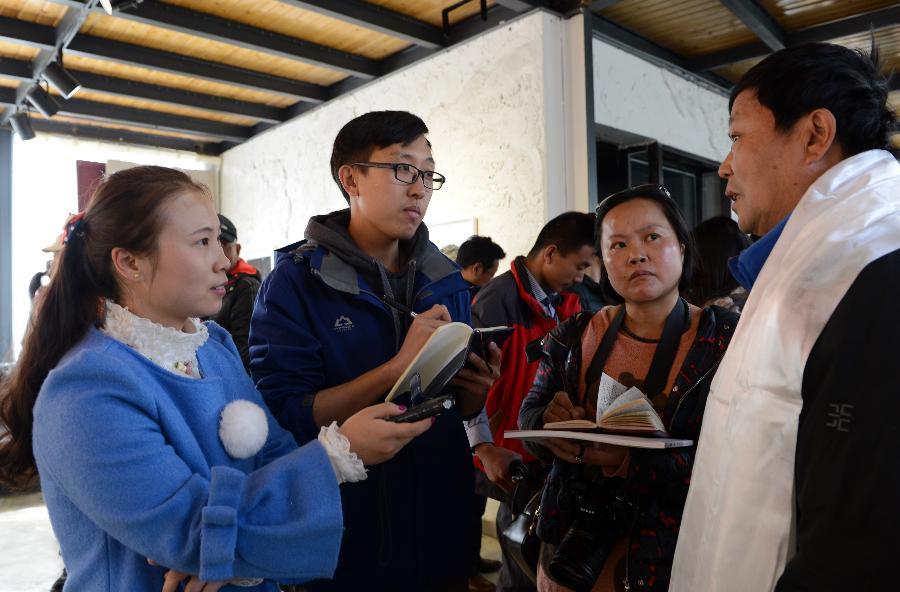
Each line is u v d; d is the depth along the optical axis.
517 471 1.74
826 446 0.65
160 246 0.92
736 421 0.79
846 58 0.86
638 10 4.02
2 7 3.94
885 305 0.65
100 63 4.90
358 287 1.28
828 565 0.63
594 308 2.63
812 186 0.81
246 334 2.60
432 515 1.32
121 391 0.84
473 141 4.05
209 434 0.96
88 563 0.88
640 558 1.14
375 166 1.29
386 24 3.98
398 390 1.08
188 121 6.12
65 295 0.93
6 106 5.45
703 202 5.35
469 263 3.13
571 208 3.67
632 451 1.15
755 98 0.89
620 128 4.20
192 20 4.02
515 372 2.06
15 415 0.95
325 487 0.90
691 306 1.33
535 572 1.43
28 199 6.05
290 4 3.68
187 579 0.87
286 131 5.91
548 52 3.64
